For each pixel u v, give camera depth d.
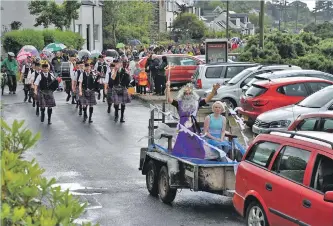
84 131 21.81
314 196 8.35
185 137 12.58
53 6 52.12
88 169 15.68
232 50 54.62
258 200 9.57
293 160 9.05
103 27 73.75
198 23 93.44
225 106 13.59
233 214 11.86
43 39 48.78
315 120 13.81
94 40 65.81
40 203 4.93
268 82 21.64
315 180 8.50
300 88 21.50
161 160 12.50
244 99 21.81
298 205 8.61
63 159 16.88
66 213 4.57
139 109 28.30
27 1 54.12
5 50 46.47
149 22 88.94
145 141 19.98
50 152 17.83
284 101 21.22
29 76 29.31
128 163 16.52
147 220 11.39
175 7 114.00
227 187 11.56
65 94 34.41
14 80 34.25
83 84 23.89
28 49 40.38
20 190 4.70
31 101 30.48
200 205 12.52
